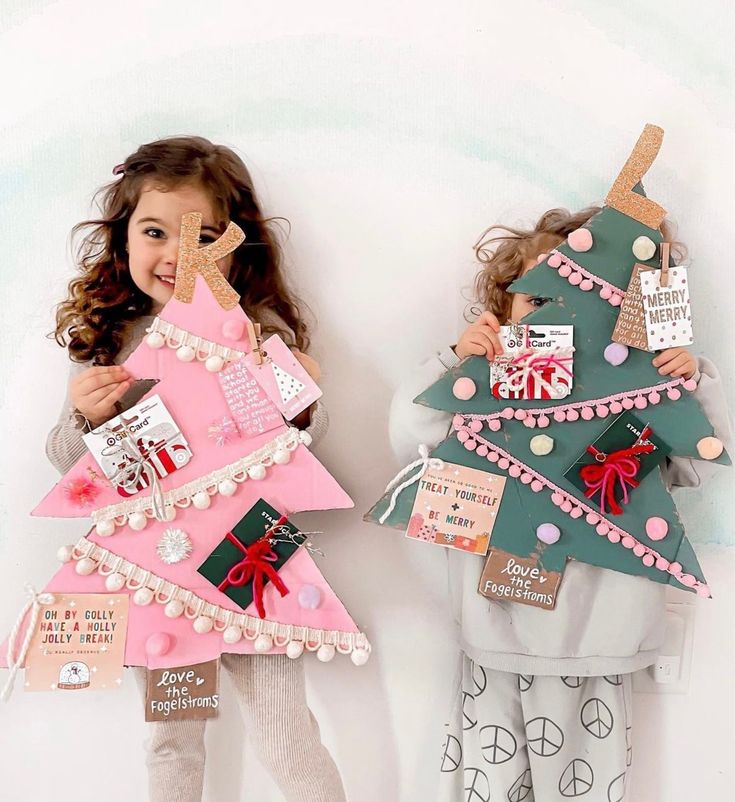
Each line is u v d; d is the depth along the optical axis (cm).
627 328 95
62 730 111
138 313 103
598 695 102
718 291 109
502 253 105
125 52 104
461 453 97
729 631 113
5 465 107
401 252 108
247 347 94
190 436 93
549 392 96
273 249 103
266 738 98
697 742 115
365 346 108
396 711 113
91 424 95
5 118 104
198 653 92
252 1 105
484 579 97
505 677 103
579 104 107
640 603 97
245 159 105
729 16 108
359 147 106
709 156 108
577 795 103
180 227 95
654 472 97
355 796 114
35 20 104
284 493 94
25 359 106
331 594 95
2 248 105
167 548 92
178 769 104
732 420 110
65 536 108
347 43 106
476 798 102
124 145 105
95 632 91
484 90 107
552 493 97
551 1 106
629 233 95
